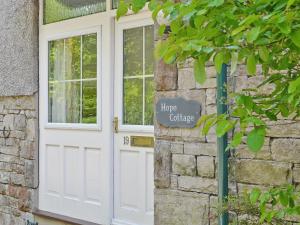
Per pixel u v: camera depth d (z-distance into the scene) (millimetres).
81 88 4812
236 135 1641
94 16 4637
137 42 4359
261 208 1857
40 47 5145
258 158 3232
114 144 4508
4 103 5461
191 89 3645
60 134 4957
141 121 4328
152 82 4238
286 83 1818
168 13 1724
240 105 1707
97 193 4633
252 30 1438
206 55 1605
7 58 5383
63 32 4926
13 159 5367
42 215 5012
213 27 1618
